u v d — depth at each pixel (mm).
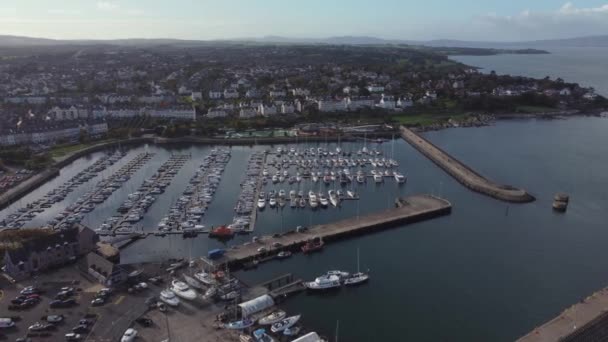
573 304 133750
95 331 109875
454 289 141625
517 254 164875
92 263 137375
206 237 176500
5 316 115688
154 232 177625
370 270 152750
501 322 125625
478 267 155250
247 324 114500
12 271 135500
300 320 124750
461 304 133875
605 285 144375
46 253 142500
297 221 191875
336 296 137125
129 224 185625
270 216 197250
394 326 123375
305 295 137250
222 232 175625
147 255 161250
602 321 116188
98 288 129750
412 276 149250
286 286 137750
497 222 194500
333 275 142875
